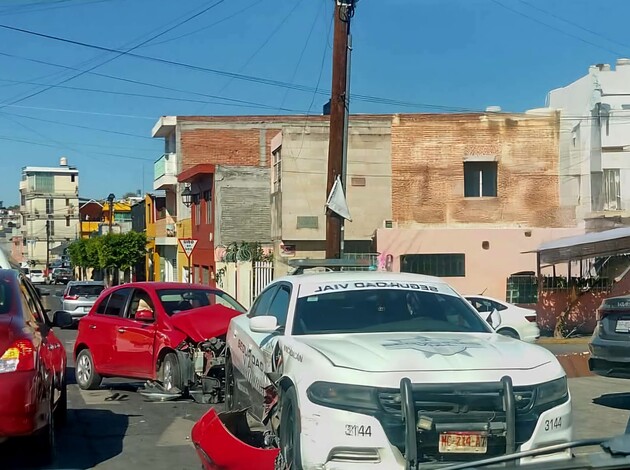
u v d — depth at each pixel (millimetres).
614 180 29984
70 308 29062
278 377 6383
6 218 121125
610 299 10562
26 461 7465
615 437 3752
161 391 11312
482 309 19422
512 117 30797
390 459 5168
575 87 31422
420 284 7359
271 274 24141
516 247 28219
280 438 6180
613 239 22500
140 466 7523
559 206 30656
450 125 30812
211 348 10945
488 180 30938
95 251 57031
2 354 6426
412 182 30656
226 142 41125
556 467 3574
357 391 5281
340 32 16359
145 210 58125
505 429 5223
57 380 8391
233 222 36031
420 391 5219
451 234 28188
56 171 96500
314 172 29484
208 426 6730
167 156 44438
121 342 12117
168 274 48938
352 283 7277
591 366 10695
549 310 25859
